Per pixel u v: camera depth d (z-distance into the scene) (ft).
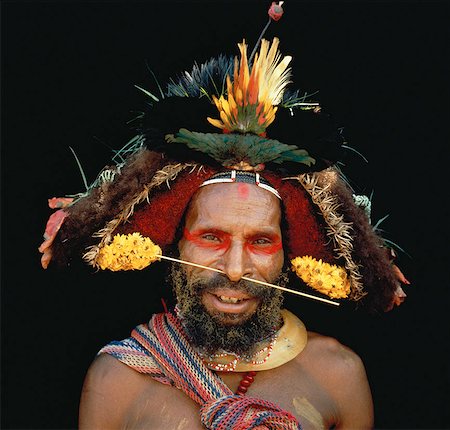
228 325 10.34
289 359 10.68
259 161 10.11
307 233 10.91
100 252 10.64
